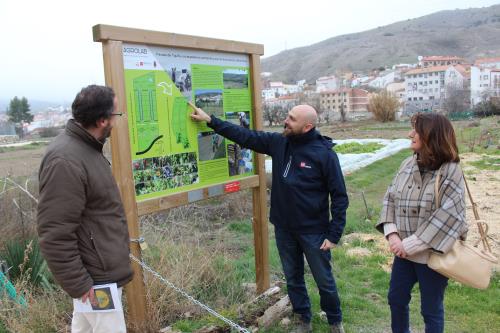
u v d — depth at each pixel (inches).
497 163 605.6
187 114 144.3
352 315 171.5
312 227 142.6
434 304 120.7
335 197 141.1
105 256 98.5
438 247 113.7
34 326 145.6
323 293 147.6
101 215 98.5
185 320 148.3
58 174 90.4
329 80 4744.1
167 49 136.4
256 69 166.9
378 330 160.7
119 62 121.5
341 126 1776.6
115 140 123.3
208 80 150.8
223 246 242.4
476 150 762.2
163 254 172.2
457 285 195.3
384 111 1898.4
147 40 127.6
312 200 141.2
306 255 145.3
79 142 95.8
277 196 147.0
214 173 155.0
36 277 176.7
